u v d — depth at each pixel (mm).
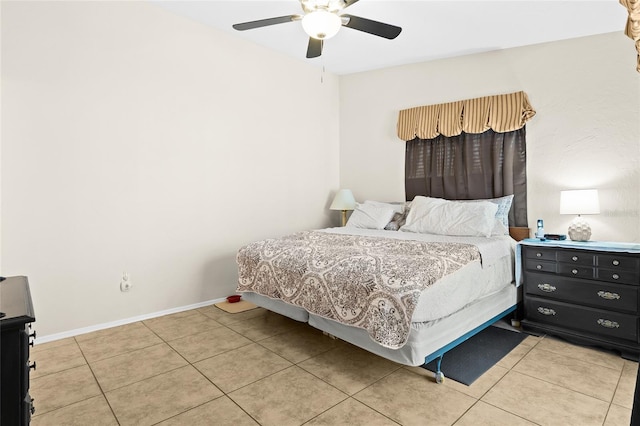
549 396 1880
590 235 2779
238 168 3775
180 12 3205
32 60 2529
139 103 3049
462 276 2223
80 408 1812
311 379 2082
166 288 3271
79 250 2775
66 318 2727
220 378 2100
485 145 3623
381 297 1898
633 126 2820
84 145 2771
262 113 3973
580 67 3059
